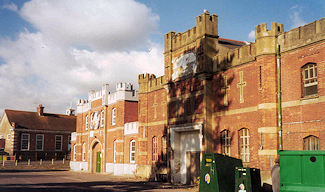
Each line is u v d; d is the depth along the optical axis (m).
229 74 21.86
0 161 56.34
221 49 24.00
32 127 62.59
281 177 11.60
